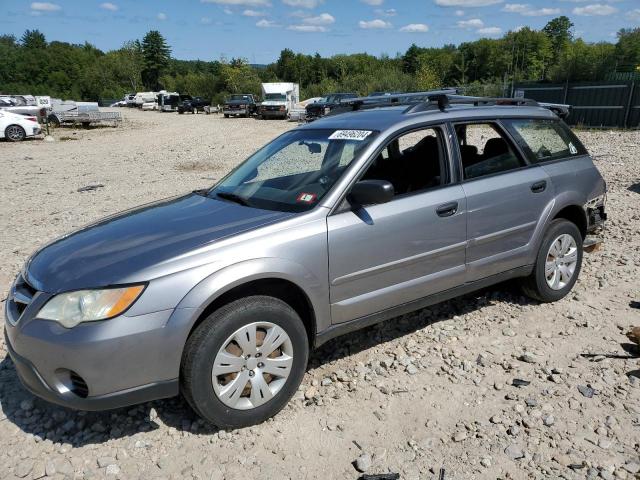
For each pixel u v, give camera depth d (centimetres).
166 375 288
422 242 372
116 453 297
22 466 288
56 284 293
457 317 451
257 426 318
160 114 5181
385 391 350
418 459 289
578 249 480
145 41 11512
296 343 323
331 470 283
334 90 4878
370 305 358
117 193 1082
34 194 1091
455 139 401
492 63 8600
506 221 419
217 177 1258
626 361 378
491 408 331
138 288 280
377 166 375
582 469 278
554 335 419
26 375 293
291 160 398
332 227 334
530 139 453
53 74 10156
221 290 292
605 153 1428
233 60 7019
